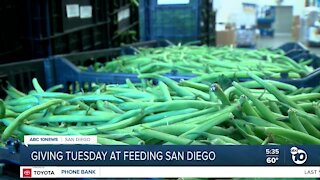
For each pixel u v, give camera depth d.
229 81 1.19
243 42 4.29
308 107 1.05
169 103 1.02
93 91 1.37
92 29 2.06
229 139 0.88
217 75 1.34
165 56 1.87
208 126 0.91
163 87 1.16
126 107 1.08
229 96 1.04
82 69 1.67
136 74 1.44
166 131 0.91
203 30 2.73
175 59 1.82
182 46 2.22
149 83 1.36
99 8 2.12
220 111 0.96
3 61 1.68
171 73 1.52
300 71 1.62
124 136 0.92
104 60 1.95
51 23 1.74
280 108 1.05
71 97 1.19
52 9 1.74
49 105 1.08
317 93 1.16
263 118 0.97
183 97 1.13
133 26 2.73
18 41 1.77
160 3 2.58
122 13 2.47
